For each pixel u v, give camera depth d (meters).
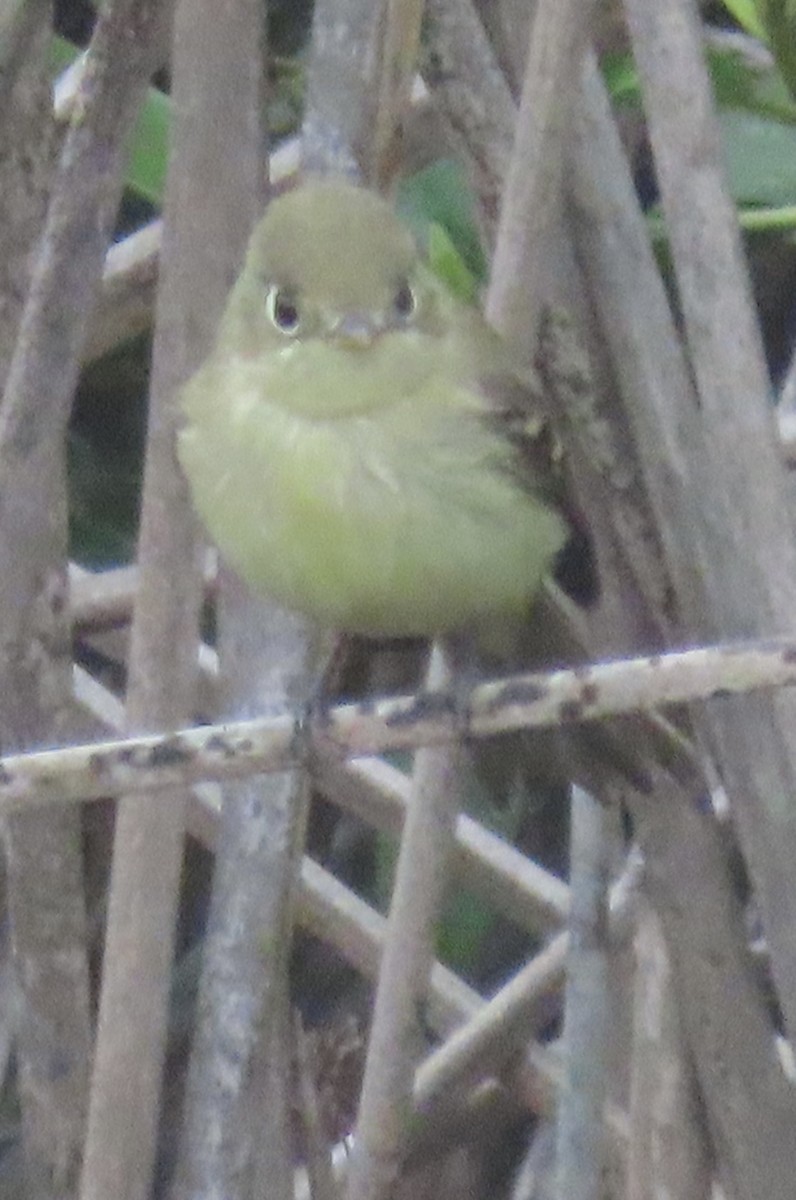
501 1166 2.83
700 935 2.71
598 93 2.71
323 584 2.71
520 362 2.71
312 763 2.66
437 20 2.71
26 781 2.65
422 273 2.72
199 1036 2.71
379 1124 2.71
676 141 2.70
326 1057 2.76
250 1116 2.71
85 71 2.70
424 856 2.71
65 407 2.71
